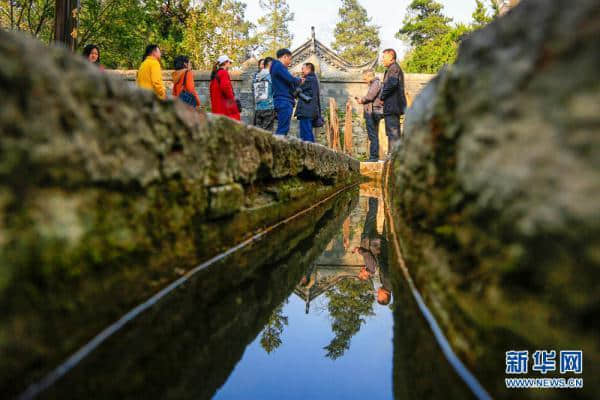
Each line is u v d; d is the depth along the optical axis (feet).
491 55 3.13
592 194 2.10
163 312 4.73
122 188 4.25
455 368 3.41
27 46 3.07
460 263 3.67
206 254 6.45
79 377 3.29
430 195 4.66
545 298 2.49
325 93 44.70
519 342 2.68
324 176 16.56
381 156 34.32
